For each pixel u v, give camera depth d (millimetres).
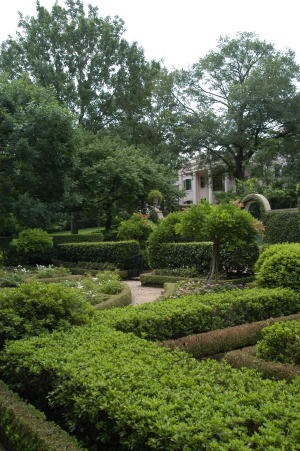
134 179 21188
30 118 16703
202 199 10023
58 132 17172
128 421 2432
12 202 17234
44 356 3553
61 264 17078
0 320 4477
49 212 18219
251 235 9391
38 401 3520
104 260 15672
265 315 6449
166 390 2756
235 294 6648
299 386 2963
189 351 5004
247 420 2398
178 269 12156
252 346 5086
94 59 28172
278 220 15789
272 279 7406
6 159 16750
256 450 2104
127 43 29562
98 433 2801
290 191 24922
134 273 14906
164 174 25000
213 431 2234
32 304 4625
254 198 16906
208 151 29484
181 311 5543
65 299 4809
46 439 2723
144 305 5910
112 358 3422
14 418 3100
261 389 2867
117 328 4934
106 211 23781
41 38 27406
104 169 21375
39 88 18312
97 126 30172
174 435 2197
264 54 27984
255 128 27203
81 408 2783
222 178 35719
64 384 3053
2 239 19781
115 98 29938
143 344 3916
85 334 4254
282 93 25438
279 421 2344
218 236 9328
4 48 28344
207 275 11047
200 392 2768
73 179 21578
